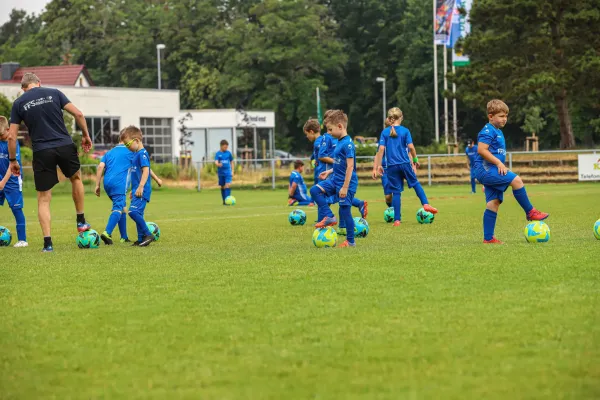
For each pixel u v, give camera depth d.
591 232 13.76
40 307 7.66
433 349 5.78
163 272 9.75
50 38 104.75
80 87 59.81
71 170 12.99
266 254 11.30
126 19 104.62
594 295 7.49
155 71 96.50
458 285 8.16
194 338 6.30
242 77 90.75
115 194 14.00
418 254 10.67
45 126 12.74
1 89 56.62
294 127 96.19
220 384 5.15
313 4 96.06
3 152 14.11
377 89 98.19
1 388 5.21
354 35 101.00
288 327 6.54
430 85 92.94
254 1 100.06
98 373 5.47
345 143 12.16
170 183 45.41
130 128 14.02
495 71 48.50
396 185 16.70
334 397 4.83
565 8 48.22
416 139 83.69
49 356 5.92
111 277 9.45
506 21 47.78
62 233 17.09
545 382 5.01
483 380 5.07
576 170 41.91
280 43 93.25
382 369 5.35
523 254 10.38
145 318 7.05
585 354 5.57
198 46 96.12
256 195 36.72
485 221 12.14
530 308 6.99
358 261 10.14
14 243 14.98
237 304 7.53
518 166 44.25
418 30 93.56
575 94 49.25
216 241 14.16
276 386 5.07
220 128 67.12
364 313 6.96
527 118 79.75
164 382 5.23
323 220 13.08
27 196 39.41
